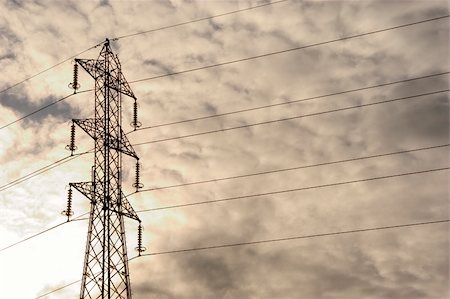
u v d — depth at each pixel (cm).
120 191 4303
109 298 3916
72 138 4459
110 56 4744
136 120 4756
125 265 4100
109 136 4431
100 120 4488
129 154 4550
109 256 4038
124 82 4753
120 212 4244
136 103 4812
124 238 4178
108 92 4600
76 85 4622
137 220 4409
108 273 3978
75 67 4659
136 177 4609
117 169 4362
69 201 4328
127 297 4019
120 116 4566
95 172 4300
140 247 4350
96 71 4669
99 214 4166
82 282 3975
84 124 4494
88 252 4053
